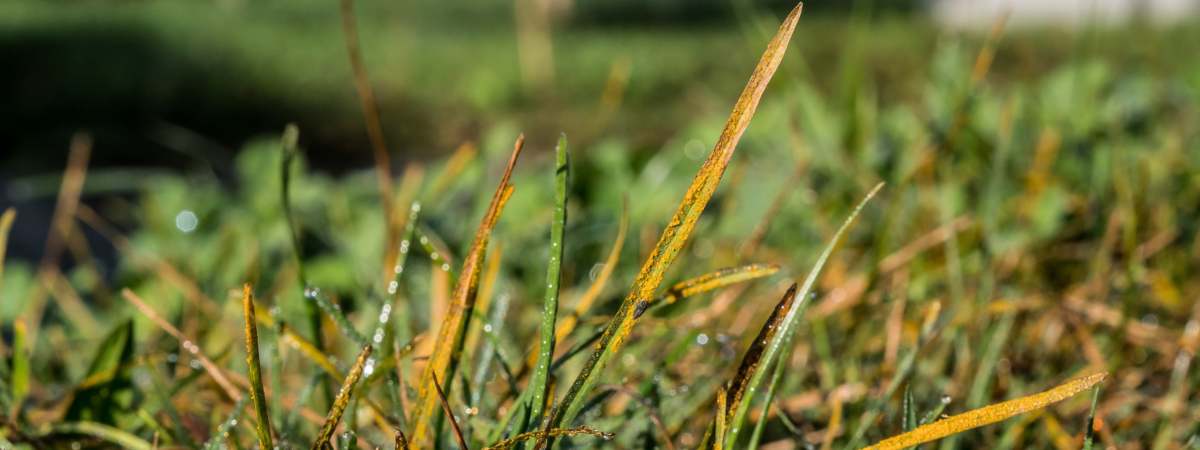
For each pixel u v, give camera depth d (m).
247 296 0.31
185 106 2.78
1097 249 0.58
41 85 2.89
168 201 0.80
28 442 0.39
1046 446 0.43
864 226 0.67
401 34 3.94
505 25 5.29
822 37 3.48
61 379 0.58
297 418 0.42
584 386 0.32
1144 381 0.47
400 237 0.53
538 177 0.78
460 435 0.33
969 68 0.74
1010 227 0.64
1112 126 0.67
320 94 3.00
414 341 0.37
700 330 0.40
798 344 0.48
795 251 0.67
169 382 0.48
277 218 0.77
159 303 0.64
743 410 0.34
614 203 0.75
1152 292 0.55
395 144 2.51
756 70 0.31
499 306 0.42
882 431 0.43
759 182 0.73
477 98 2.38
